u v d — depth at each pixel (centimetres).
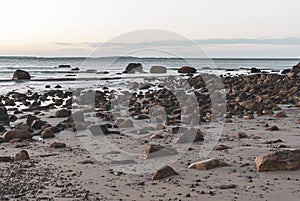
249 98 2470
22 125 1463
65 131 1451
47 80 4338
